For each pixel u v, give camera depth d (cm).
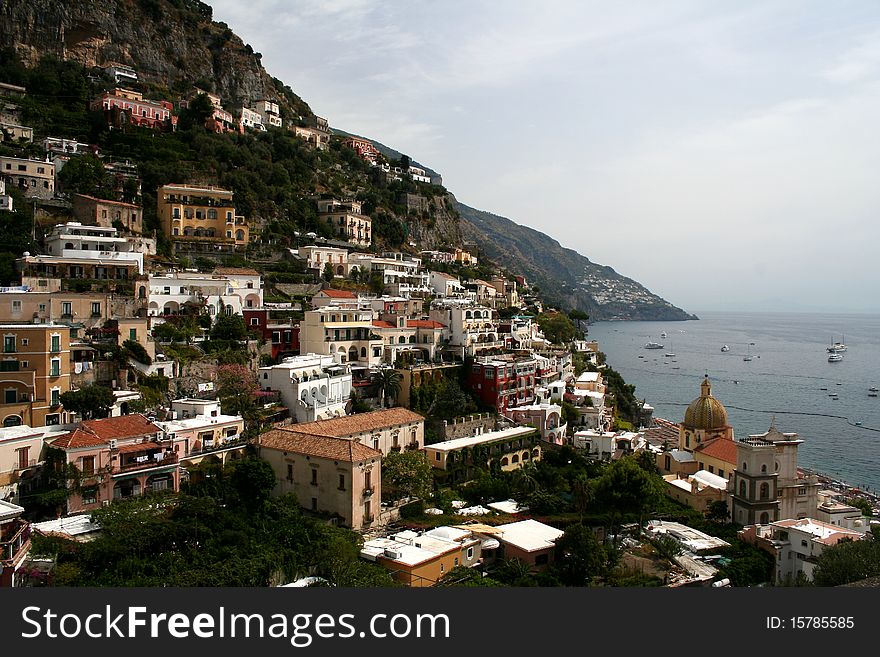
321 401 10475
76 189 15450
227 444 8656
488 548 7706
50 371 8394
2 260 11544
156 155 18388
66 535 6209
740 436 19675
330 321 12212
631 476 9362
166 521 6488
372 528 8038
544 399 13538
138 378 9719
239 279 13438
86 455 7119
